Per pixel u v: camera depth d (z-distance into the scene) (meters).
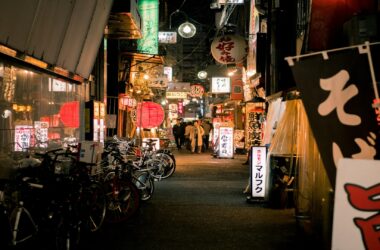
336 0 7.37
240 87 25.95
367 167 3.60
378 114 4.12
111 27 15.58
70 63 11.10
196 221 8.87
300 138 8.76
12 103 8.00
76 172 7.45
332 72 4.22
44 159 7.01
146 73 25.80
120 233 7.96
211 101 44.66
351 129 4.14
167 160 15.45
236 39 20.05
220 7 27.62
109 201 8.54
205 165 19.72
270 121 11.28
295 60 4.44
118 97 19.48
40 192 6.39
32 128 8.94
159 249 6.96
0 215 5.33
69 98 11.92
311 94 4.23
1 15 6.70
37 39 8.48
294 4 12.77
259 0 16.98
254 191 10.70
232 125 23.16
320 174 6.99
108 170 9.91
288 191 9.96
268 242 7.32
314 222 7.19
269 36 15.77
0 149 7.45
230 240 7.45
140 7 23.00
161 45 30.12
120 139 15.09
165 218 9.16
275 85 12.84
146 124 17.12
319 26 7.43
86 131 11.34
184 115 56.62
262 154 10.69
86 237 7.70
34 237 6.42
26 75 8.69
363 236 3.55
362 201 3.58
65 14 9.57
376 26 6.12
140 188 10.80
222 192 12.41
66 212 6.60
